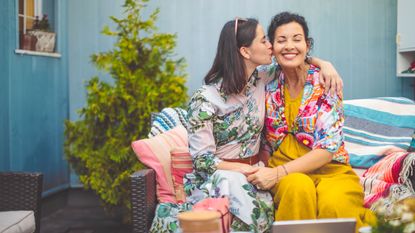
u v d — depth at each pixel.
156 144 3.26
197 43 5.50
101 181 4.59
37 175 3.13
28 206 3.13
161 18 5.49
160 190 3.13
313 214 2.56
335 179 2.79
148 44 5.00
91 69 5.55
